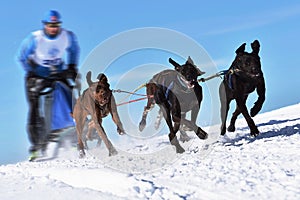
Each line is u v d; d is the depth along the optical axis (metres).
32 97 11.05
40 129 11.11
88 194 5.80
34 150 10.93
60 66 11.48
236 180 6.50
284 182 6.28
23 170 8.14
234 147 9.69
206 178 6.66
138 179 6.37
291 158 7.83
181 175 6.93
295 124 12.39
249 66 10.64
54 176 7.19
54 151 11.16
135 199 5.62
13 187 6.41
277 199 5.55
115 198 5.62
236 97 11.02
